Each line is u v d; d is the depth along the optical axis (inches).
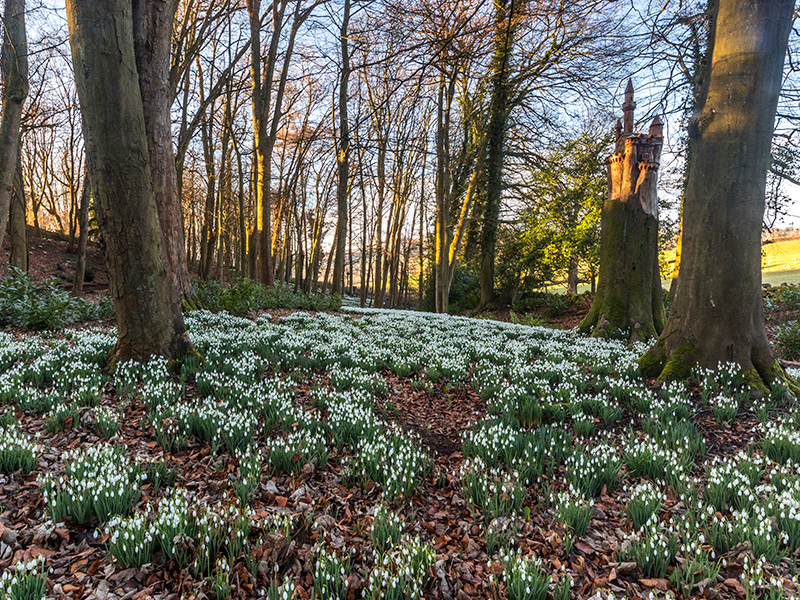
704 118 223.0
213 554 96.4
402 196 1296.8
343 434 162.1
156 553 94.7
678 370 229.9
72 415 163.2
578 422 175.8
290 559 98.5
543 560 99.3
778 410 195.8
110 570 91.9
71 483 109.1
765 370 216.1
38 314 370.0
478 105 651.5
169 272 244.5
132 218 222.7
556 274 1074.7
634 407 204.8
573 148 830.5
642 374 249.9
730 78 212.5
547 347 368.8
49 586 86.0
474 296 1209.4
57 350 250.1
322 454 141.1
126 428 164.6
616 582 94.1
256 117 738.2
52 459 137.5
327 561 91.7
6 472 125.2
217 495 123.5
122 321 232.8
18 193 669.3
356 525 112.0
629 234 451.2
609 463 135.9
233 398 189.3
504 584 90.2
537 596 84.9
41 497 115.6
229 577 89.4
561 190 889.5
